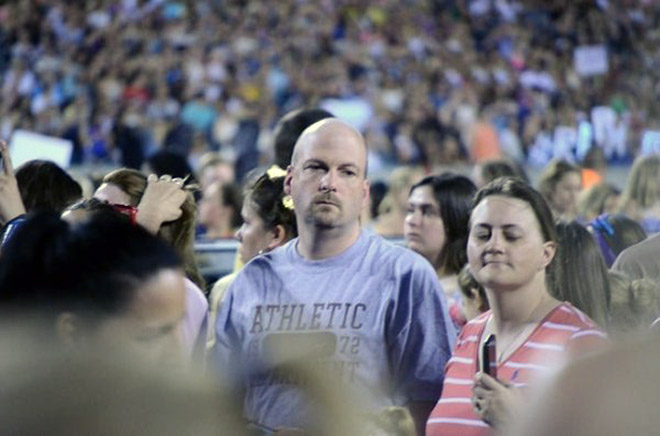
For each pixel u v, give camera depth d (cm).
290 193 1038
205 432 389
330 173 988
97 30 5594
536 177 5347
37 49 5456
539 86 5984
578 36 6475
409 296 982
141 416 388
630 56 6406
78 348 412
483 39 6384
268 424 775
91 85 5175
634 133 5312
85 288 476
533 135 5500
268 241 1199
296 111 1427
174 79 5284
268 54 5788
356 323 979
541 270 958
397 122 5450
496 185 972
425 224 1291
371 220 2397
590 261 1085
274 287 1007
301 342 939
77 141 4825
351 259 999
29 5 5612
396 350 978
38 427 387
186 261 1135
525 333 944
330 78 5784
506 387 812
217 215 2083
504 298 953
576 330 932
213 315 1196
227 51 5703
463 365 965
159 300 484
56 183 1247
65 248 483
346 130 1001
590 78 6109
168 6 5834
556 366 437
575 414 420
